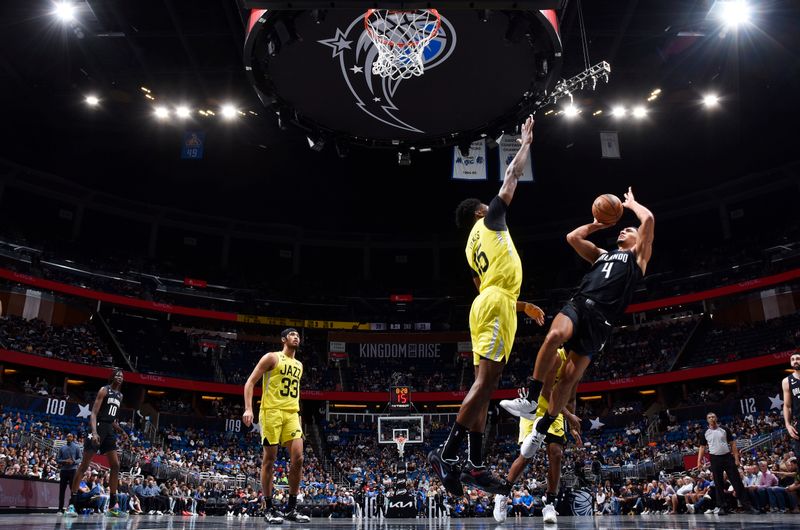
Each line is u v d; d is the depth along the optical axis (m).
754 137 33.16
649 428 29.55
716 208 40.31
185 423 31.05
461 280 44.84
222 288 41.09
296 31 10.81
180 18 23.19
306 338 42.25
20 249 33.84
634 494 19.67
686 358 33.75
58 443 20.23
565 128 31.05
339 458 31.33
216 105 29.84
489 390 3.78
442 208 41.91
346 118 13.41
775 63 25.81
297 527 4.70
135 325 37.19
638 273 4.22
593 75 12.93
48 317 33.66
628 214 41.56
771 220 38.41
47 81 27.94
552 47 11.02
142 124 31.81
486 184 38.91
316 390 35.59
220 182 38.66
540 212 42.12
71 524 4.63
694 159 35.75
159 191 39.25
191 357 36.97
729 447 8.84
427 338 41.19
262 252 44.88
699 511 13.19
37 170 35.84
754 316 35.31
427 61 11.70
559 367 4.85
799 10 22.03
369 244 45.66
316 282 44.22
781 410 25.89
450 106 12.97
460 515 21.09
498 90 12.53
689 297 35.19
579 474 19.69
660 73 26.44
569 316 4.03
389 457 31.41
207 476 23.55
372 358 40.94
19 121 31.34
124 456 21.05
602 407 36.00
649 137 32.94
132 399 32.22
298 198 40.69
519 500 20.14
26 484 10.56
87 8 22.91
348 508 21.53
